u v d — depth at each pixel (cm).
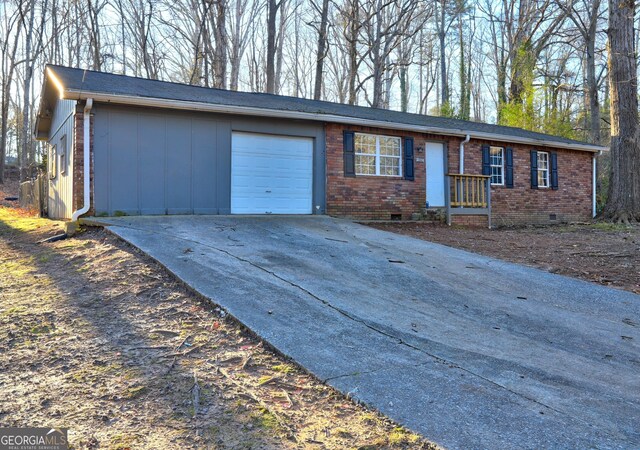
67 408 263
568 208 1526
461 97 2880
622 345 390
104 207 862
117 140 874
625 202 1387
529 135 1488
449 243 875
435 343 371
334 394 284
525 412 265
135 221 805
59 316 409
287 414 262
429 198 1250
